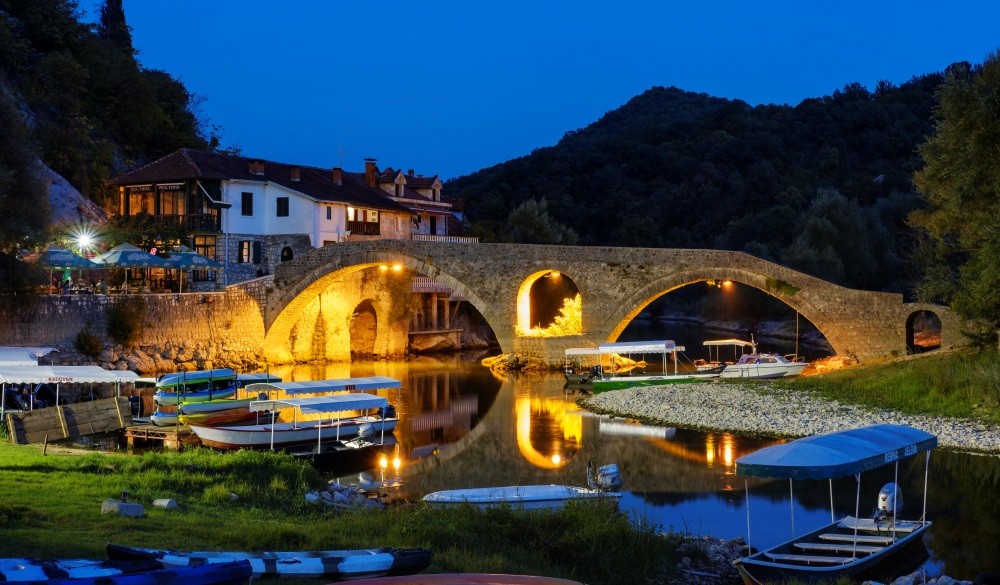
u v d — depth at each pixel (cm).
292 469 2580
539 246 6303
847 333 5856
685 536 2172
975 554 2091
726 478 2939
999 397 3778
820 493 2711
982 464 3066
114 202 7294
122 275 6338
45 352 4400
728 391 4784
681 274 6153
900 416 3869
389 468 3166
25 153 4722
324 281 6275
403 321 7450
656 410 4394
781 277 5984
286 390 3703
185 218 6322
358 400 3500
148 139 8669
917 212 5131
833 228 9244
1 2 7681
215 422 3478
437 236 8188
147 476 2222
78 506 1789
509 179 14000
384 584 944
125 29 9594
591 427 4041
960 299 4469
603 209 12788
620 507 2550
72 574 975
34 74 7281
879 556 1941
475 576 979
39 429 3284
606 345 5678
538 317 8875
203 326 5753
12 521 1583
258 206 6762
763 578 1806
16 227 4522
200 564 1092
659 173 13375
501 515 2034
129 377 3788
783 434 3716
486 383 5706
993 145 4409
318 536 1698
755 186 12119
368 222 7356
